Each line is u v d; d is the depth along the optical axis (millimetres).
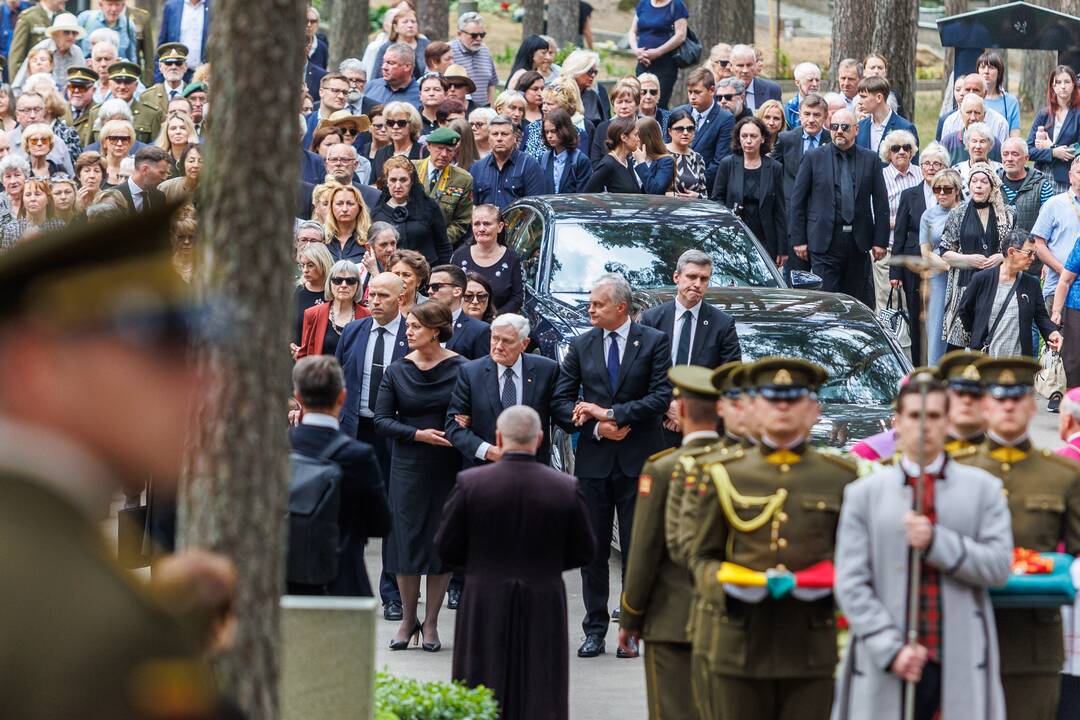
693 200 33469
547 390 24250
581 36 81562
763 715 15367
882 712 14422
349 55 73375
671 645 17656
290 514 17438
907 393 14656
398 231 32531
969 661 14477
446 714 16812
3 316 3518
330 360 18094
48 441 3486
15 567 3322
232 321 3809
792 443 15438
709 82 41781
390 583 25453
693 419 17750
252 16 11352
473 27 50188
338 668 14250
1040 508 16109
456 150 38344
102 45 47031
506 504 19094
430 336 23984
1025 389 16344
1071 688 16969
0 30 55344
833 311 28734
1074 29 47438
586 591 23719
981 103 43469
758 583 14906
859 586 14398
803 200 37688
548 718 19203
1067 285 34188
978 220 35125
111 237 3574
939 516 14492
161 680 3336
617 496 24109
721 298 29062
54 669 3275
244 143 11398
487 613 19109
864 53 52906
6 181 34000
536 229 32375
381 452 25922
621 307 24219
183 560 7012
